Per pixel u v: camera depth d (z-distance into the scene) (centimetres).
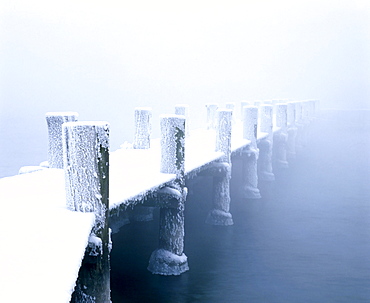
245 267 749
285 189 1369
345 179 1554
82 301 383
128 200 469
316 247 863
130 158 771
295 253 827
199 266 746
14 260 279
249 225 998
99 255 384
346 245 879
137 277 682
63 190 490
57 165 637
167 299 619
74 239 320
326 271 742
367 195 1323
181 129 642
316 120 3045
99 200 397
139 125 906
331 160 1936
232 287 666
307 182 1485
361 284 690
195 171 740
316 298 636
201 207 1139
